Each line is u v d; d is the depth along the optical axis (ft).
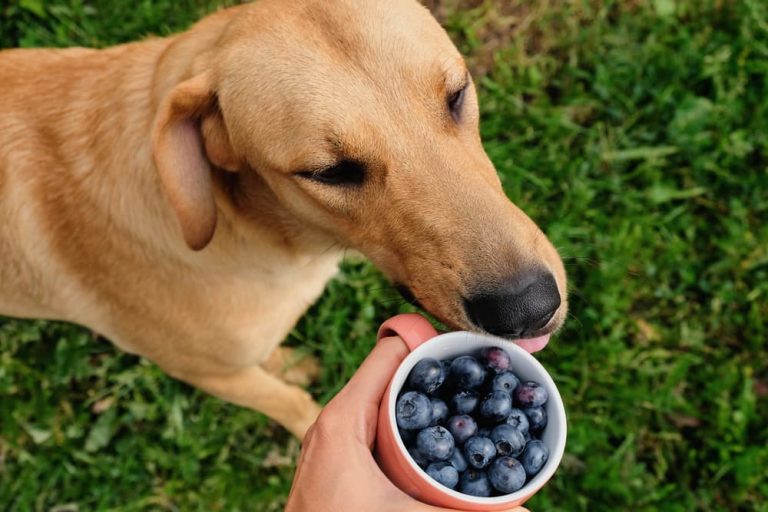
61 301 1.96
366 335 2.47
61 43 2.60
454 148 1.55
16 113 1.80
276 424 2.46
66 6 2.62
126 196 1.73
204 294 1.82
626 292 2.52
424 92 1.53
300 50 1.52
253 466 2.43
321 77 1.50
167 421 2.45
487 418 1.32
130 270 1.83
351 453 1.36
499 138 2.71
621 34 2.80
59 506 2.39
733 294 2.54
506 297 1.45
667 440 2.42
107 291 1.90
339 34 1.52
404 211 1.54
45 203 1.82
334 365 2.45
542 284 1.47
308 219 1.68
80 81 1.81
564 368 2.43
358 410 1.37
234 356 1.96
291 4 1.57
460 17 2.74
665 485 2.38
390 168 1.53
